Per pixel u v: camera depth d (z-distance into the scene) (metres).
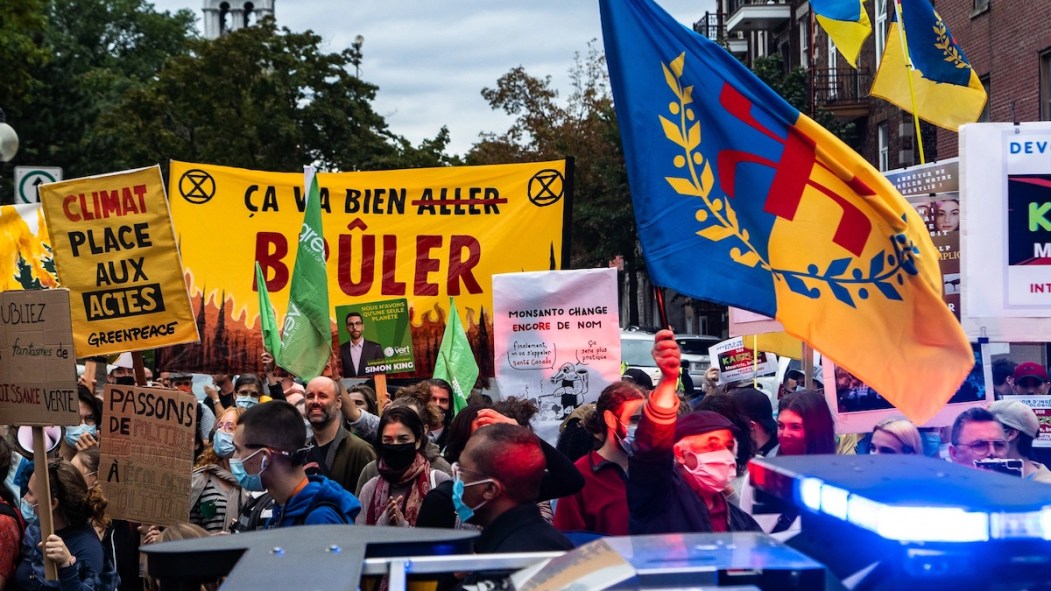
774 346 9.74
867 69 29.94
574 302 9.16
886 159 29.34
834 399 6.55
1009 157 6.05
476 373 10.01
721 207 5.20
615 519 5.18
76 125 45.66
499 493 3.83
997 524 2.00
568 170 11.35
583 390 9.12
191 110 46.00
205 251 11.44
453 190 11.42
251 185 11.48
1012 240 6.06
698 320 44.88
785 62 38.31
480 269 11.37
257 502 5.60
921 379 5.02
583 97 44.25
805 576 2.11
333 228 11.44
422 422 6.09
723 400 5.77
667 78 5.23
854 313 5.09
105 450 6.28
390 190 11.42
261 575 2.33
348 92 47.94
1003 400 6.02
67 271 7.39
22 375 5.41
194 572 2.67
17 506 6.16
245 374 11.03
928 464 2.53
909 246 5.04
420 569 2.47
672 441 3.93
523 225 11.38
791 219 5.16
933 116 10.69
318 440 7.28
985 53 22.20
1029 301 6.06
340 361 9.73
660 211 5.22
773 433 6.06
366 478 6.55
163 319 7.41
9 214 10.56
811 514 2.42
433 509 4.85
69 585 5.21
